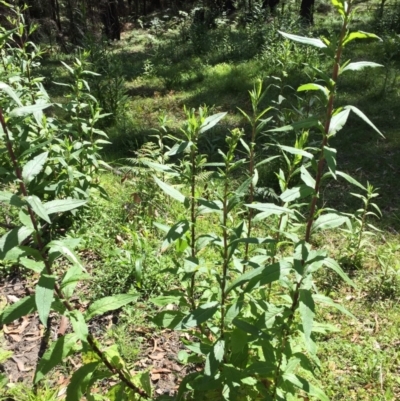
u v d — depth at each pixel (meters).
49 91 11.48
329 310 3.85
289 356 2.23
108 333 3.55
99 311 2.07
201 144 7.44
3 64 5.25
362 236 4.76
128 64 14.05
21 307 1.87
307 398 2.95
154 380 3.24
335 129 1.85
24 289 4.11
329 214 2.01
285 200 1.90
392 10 17.77
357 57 11.95
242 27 18.02
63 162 4.27
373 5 21.36
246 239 2.00
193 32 16.02
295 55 11.26
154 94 10.66
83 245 4.50
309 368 2.22
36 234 1.90
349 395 3.10
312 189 1.90
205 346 2.23
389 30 14.59
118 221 4.95
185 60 14.20
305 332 1.80
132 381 2.56
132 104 9.99
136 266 3.89
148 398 2.49
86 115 8.49
